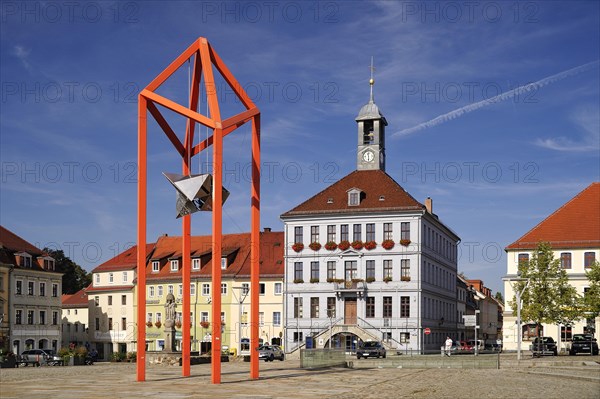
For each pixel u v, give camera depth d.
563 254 75.81
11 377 35.62
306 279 84.25
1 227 90.00
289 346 83.75
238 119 31.27
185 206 32.41
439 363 47.66
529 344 75.31
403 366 48.22
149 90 30.61
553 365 48.19
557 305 62.59
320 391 26.88
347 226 84.12
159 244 104.38
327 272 83.75
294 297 84.38
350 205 84.38
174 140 33.62
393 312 80.81
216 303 29.94
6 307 83.12
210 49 31.81
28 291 87.06
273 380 32.56
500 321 177.00
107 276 104.81
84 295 110.25
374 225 83.06
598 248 74.50
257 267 32.88
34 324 87.44
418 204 82.25
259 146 32.66
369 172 88.31
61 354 66.31
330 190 87.12
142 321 31.08
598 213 77.50
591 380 33.66
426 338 82.94
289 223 85.88
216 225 29.83
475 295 134.62
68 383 30.70
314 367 44.59
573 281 74.69
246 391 26.66
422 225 82.75
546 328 74.31
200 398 23.83
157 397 24.19
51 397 24.12
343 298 82.56
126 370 43.25
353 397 24.52
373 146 88.75
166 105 30.38
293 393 25.97
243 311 92.88
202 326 94.25
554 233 77.19
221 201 30.00
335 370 42.69
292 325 83.94
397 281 81.19
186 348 34.66
